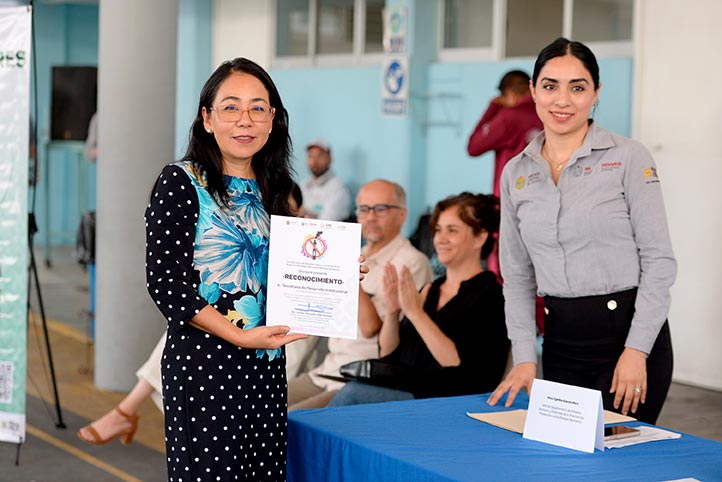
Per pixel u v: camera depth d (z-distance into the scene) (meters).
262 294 2.50
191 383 2.41
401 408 2.92
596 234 2.91
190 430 2.42
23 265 4.39
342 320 2.43
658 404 2.98
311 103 9.48
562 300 3.02
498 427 2.70
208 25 10.77
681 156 6.39
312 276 2.44
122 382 5.98
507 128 6.61
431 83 8.35
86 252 7.07
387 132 8.68
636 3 6.66
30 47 4.34
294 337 2.44
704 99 6.26
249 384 2.46
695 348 6.34
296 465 2.75
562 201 2.95
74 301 9.47
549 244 2.97
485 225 3.66
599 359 2.98
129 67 5.83
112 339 5.98
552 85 2.89
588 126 2.98
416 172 8.48
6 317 4.43
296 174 2.71
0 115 4.38
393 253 4.20
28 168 4.39
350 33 9.32
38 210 13.77
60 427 5.20
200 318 2.37
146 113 5.85
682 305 6.39
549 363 3.10
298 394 4.05
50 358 5.19
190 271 2.40
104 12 5.88
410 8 8.23
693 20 6.30
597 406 2.47
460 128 8.15
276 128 2.60
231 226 2.46
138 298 5.95
